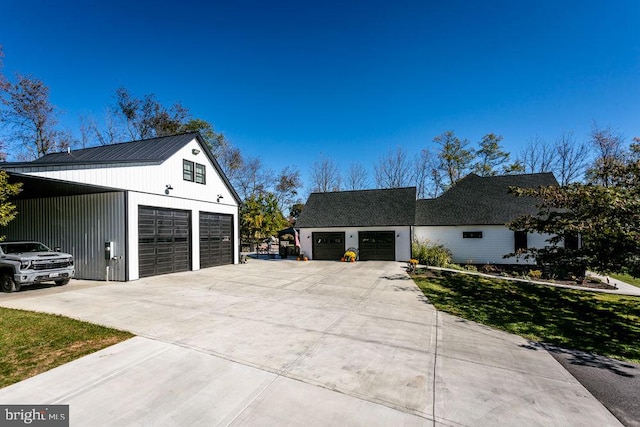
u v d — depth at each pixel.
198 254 14.60
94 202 11.45
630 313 8.01
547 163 30.88
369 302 8.41
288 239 24.80
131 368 4.12
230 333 5.60
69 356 4.46
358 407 3.31
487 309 8.01
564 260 8.87
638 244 7.21
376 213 20.27
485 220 18.56
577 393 3.81
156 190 12.25
